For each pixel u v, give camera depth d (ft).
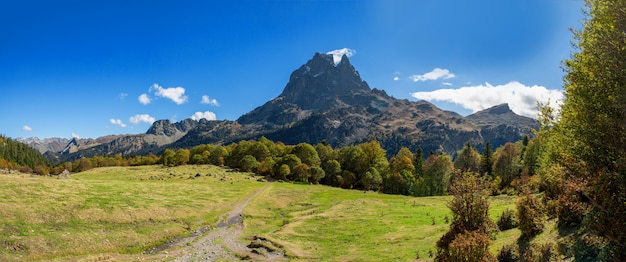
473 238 79.46
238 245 155.84
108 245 141.90
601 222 57.26
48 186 194.18
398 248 133.08
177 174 403.34
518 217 103.50
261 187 345.51
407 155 526.57
